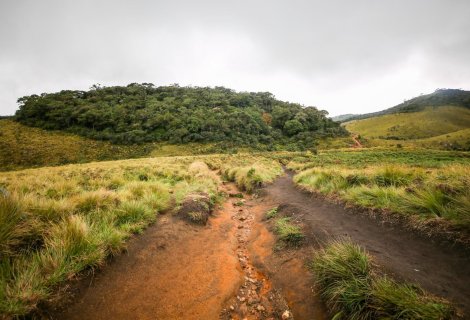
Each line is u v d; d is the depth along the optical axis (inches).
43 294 117.3
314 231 217.5
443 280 125.4
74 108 4414.4
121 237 183.8
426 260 146.9
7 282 122.9
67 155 3100.4
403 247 167.6
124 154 3307.1
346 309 119.9
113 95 5595.5
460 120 6673.2
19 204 172.4
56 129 4045.3
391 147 3484.3
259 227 285.4
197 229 257.9
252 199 463.8
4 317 103.4
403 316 101.1
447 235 165.8
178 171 638.5
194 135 3818.9
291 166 1058.1
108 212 218.1
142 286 152.6
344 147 3914.9
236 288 168.9
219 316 141.2
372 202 248.7
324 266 145.9
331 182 353.1
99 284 142.9
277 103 6545.3
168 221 253.6
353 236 194.9
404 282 125.0
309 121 5007.4
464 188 199.0
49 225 178.4
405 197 226.2
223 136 3914.9
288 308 143.4
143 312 133.5
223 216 331.0
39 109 4220.0
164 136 3946.9
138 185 338.6
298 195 387.9
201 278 173.3
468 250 146.7
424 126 6378.0
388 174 322.0
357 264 138.5
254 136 4151.1
